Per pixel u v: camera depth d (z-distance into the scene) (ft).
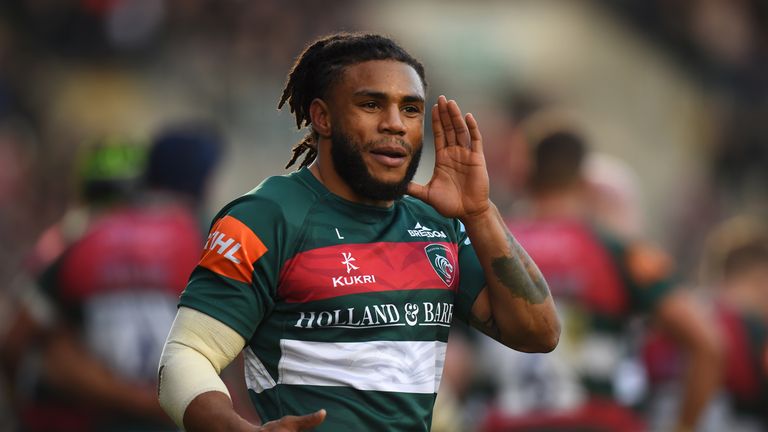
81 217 58.29
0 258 134.31
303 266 29.09
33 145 149.28
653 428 64.64
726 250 66.49
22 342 56.54
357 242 29.73
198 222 57.67
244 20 168.96
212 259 28.86
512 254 30.89
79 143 152.05
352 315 29.09
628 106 196.24
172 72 162.40
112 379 55.62
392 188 29.50
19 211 139.74
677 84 200.23
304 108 30.78
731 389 61.67
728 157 196.85
